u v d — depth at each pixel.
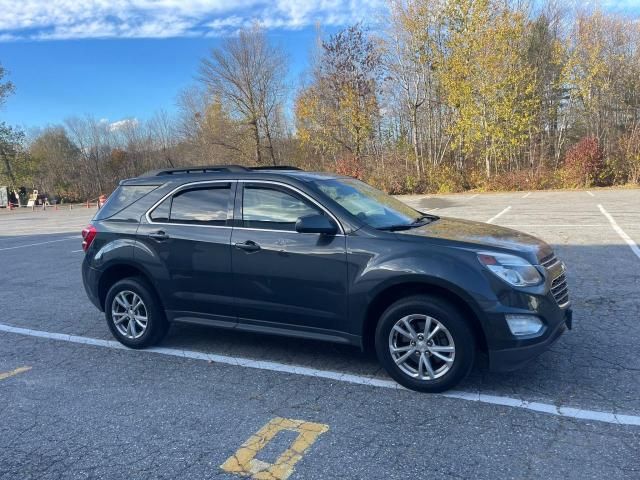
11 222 26.92
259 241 4.36
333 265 4.04
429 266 3.70
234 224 4.55
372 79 31.62
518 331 3.57
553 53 31.03
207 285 4.64
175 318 4.92
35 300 7.61
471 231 4.28
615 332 4.86
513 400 3.66
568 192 23.17
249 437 3.34
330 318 4.12
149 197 5.13
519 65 27.81
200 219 4.75
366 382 4.12
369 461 2.99
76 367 4.79
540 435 3.18
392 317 3.87
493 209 16.77
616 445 3.03
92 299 5.44
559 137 32.72
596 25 31.66
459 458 2.98
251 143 39.34
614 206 15.46
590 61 30.00
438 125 31.91
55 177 58.09
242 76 37.75
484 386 3.91
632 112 31.70
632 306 5.62
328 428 3.41
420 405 3.67
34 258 11.89
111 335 5.75
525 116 27.48
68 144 60.34
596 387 3.78
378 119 32.78
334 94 32.53
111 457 3.18
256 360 4.71
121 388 4.24
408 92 30.98
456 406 3.62
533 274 3.69
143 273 5.00
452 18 27.47
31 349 5.38
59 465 3.12
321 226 4.02
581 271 7.30
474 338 3.72
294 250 4.20
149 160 58.47
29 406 3.97
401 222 4.45
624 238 9.66
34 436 3.49
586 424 3.28
